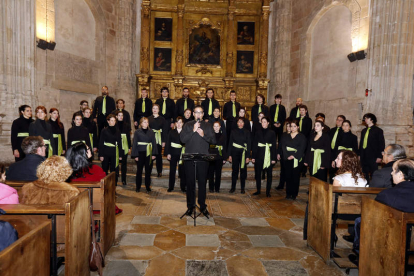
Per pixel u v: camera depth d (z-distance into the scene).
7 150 6.76
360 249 2.67
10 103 6.93
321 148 5.38
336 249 3.40
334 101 8.99
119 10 11.29
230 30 11.83
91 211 2.72
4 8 6.84
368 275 2.53
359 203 3.21
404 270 2.05
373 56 7.24
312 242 3.49
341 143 6.02
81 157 3.49
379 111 7.04
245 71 12.07
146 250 3.38
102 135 5.96
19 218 2.26
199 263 3.10
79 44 9.64
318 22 9.95
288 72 11.55
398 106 6.84
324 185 3.17
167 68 11.98
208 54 12.02
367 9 7.79
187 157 4.07
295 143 5.75
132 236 3.79
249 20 11.98
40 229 1.90
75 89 9.41
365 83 7.80
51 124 5.98
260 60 11.87
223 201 5.62
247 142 6.18
